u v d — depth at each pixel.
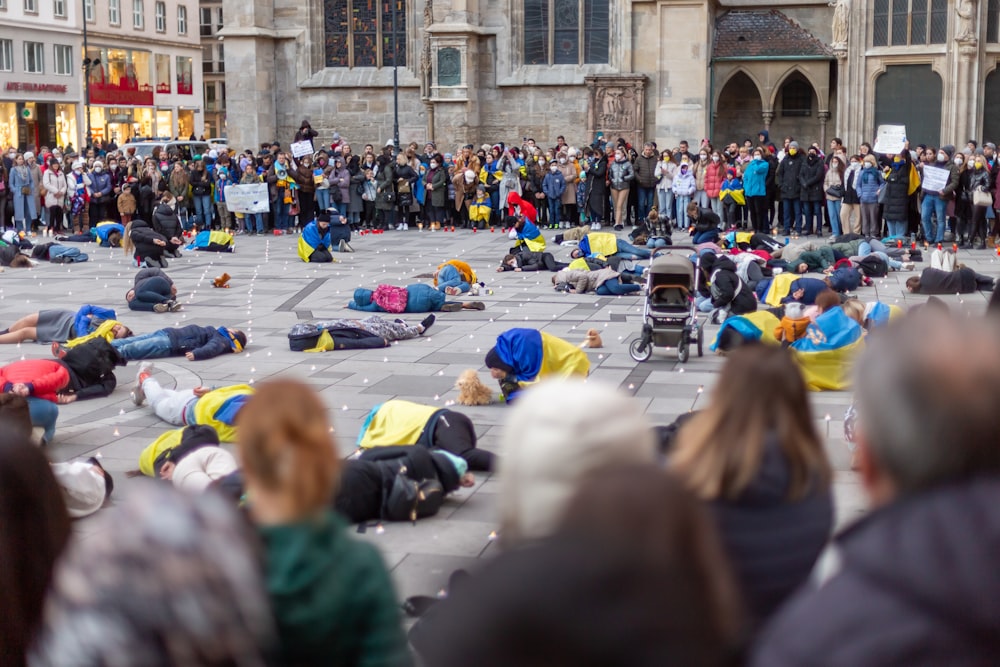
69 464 8.80
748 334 14.13
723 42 41.12
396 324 16.22
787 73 40.53
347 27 42.50
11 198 34.06
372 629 3.32
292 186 33.91
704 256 17.03
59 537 3.65
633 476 2.14
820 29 40.88
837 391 12.87
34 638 3.51
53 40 65.31
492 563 2.21
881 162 29.25
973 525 2.03
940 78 36.34
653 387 13.05
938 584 1.99
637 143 39.19
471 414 11.78
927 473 2.16
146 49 75.38
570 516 2.13
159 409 11.63
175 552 2.38
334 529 3.38
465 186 34.00
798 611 2.15
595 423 2.88
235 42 41.81
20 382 10.53
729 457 4.06
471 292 20.81
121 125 72.81
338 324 15.76
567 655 2.01
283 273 24.59
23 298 21.09
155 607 2.33
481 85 41.12
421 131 42.22
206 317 18.81
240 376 14.02
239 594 2.46
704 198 31.80
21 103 63.31
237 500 8.03
